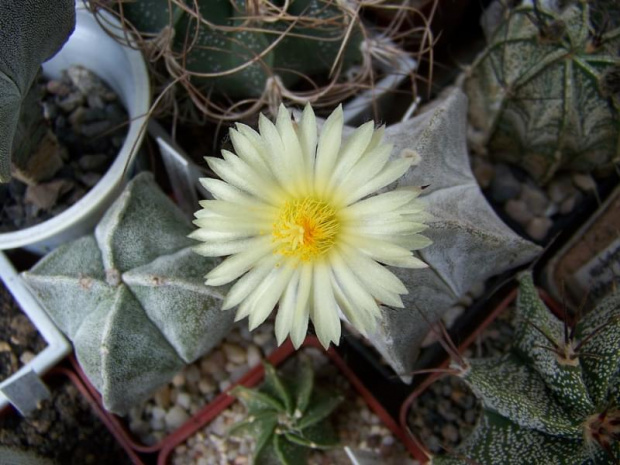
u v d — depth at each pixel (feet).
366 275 0.42
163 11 0.60
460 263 0.56
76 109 0.68
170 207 0.60
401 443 0.67
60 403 0.65
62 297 0.56
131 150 0.58
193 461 0.65
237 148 0.42
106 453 0.66
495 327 0.70
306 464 0.62
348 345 0.69
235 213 0.43
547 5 0.64
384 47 0.67
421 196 0.52
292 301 0.43
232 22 0.60
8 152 0.44
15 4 0.41
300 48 0.64
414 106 0.69
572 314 0.69
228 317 0.57
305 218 0.42
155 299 0.53
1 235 0.58
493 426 0.53
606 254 0.66
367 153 0.42
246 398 0.61
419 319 0.56
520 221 0.75
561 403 0.50
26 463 0.58
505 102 0.68
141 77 0.62
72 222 0.58
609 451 0.46
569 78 0.61
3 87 0.42
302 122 0.42
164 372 0.57
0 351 0.65
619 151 0.67
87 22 0.63
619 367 0.51
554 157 0.70
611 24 0.62
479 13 0.85
